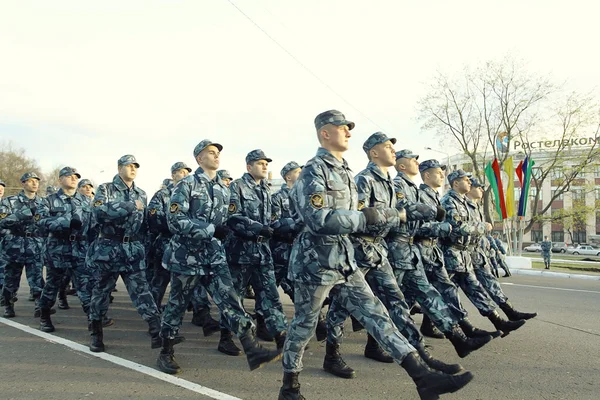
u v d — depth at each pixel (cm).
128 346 484
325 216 288
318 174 307
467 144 2711
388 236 428
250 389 357
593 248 4578
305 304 307
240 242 478
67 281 705
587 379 387
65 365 416
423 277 430
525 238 5459
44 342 498
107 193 479
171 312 396
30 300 774
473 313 704
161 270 643
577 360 444
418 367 274
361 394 349
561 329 585
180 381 375
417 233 468
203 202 404
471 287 513
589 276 1358
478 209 575
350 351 477
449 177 553
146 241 647
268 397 340
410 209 418
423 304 427
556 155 2642
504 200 1831
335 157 329
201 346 491
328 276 302
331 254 304
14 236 636
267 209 523
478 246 548
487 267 550
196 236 373
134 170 500
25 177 686
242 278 482
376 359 444
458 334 413
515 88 2556
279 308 472
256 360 343
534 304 788
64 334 537
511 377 393
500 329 499
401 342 284
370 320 297
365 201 395
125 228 461
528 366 424
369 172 417
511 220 2489
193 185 404
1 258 667
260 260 473
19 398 336
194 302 574
